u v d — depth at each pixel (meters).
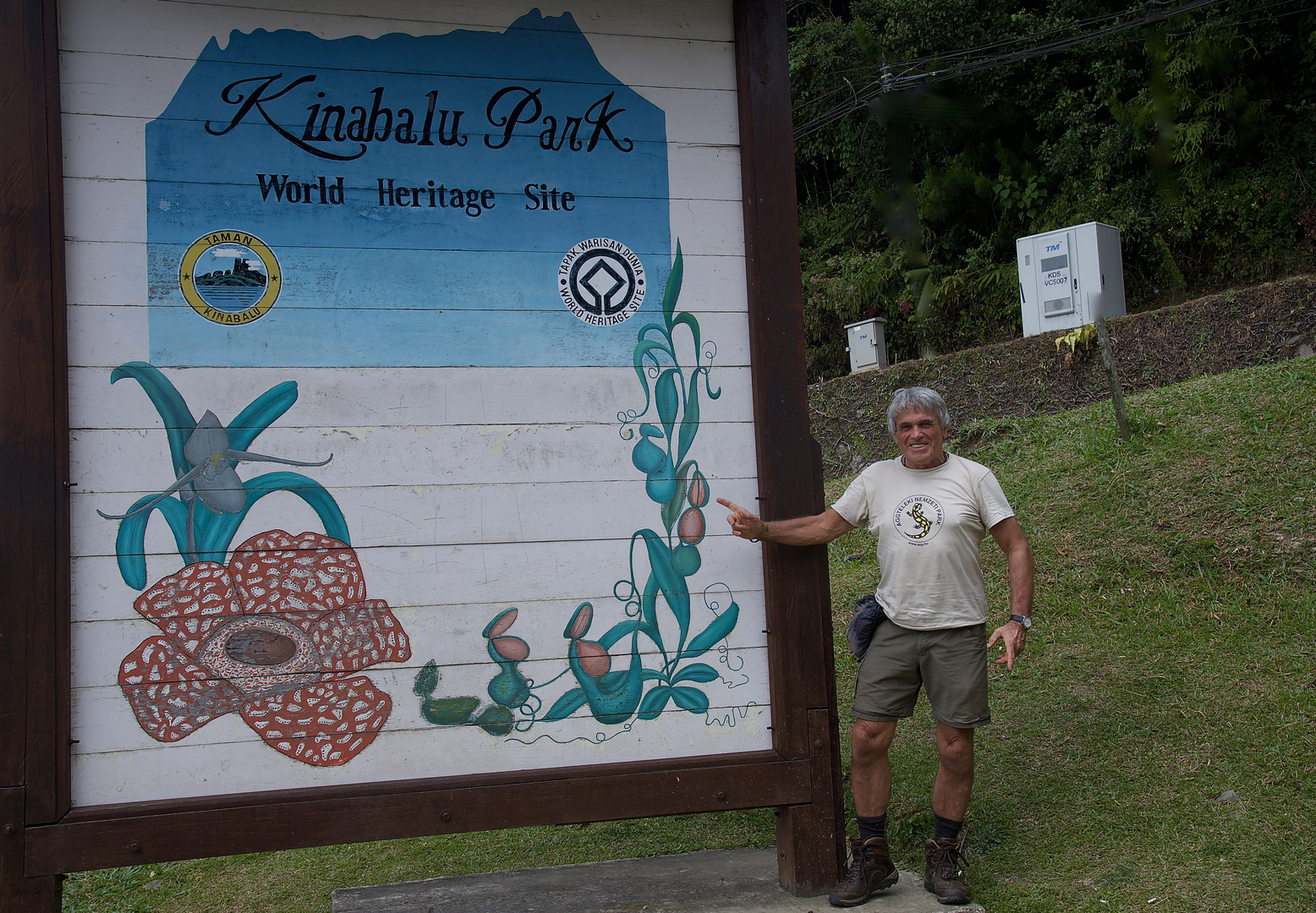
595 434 3.38
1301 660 4.20
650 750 3.30
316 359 3.22
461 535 3.26
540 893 3.52
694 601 3.39
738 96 3.55
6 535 2.94
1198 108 11.52
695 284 3.49
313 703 3.12
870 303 14.05
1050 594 5.36
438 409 3.28
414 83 3.36
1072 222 12.52
